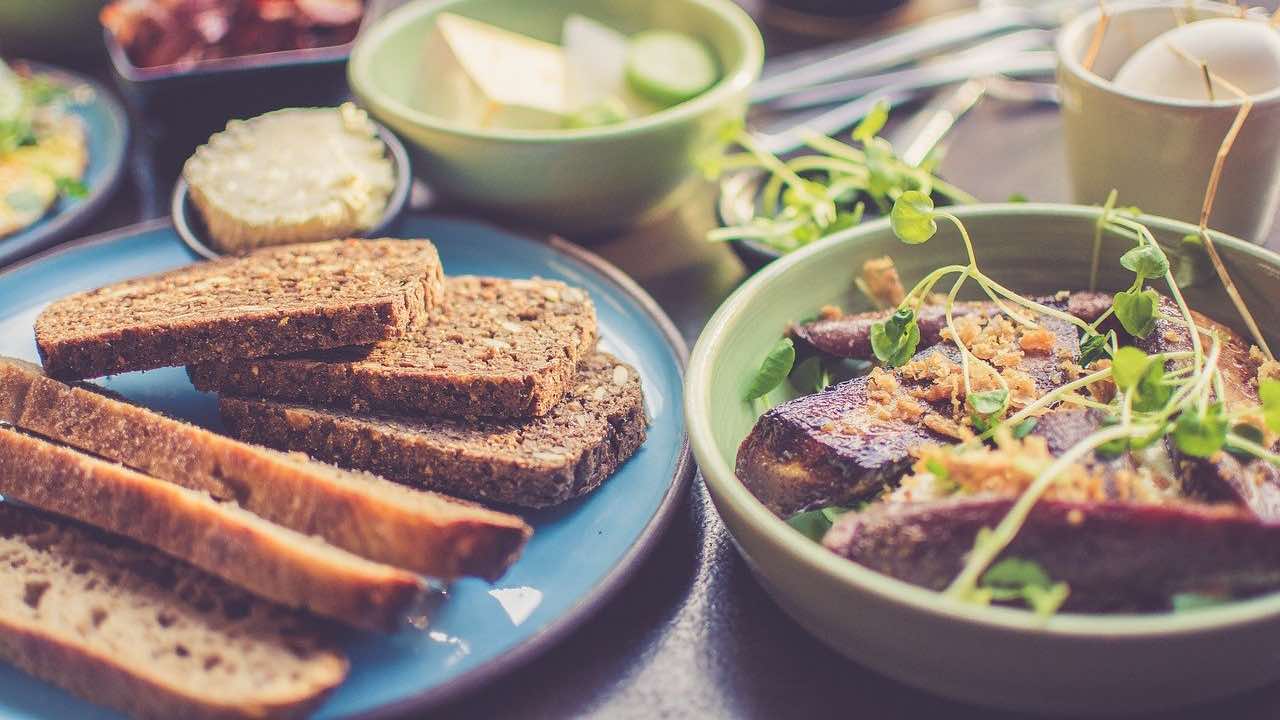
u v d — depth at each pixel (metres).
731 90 0.46
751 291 0.37
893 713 0.32
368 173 0.45
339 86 0.51
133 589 0.33
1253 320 0.36
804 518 0.34
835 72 0.54
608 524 0.36
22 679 0.32
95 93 0.54
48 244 0.46
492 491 0.36
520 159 0.44
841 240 0.38
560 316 0.40
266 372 0.39
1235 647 0.28
